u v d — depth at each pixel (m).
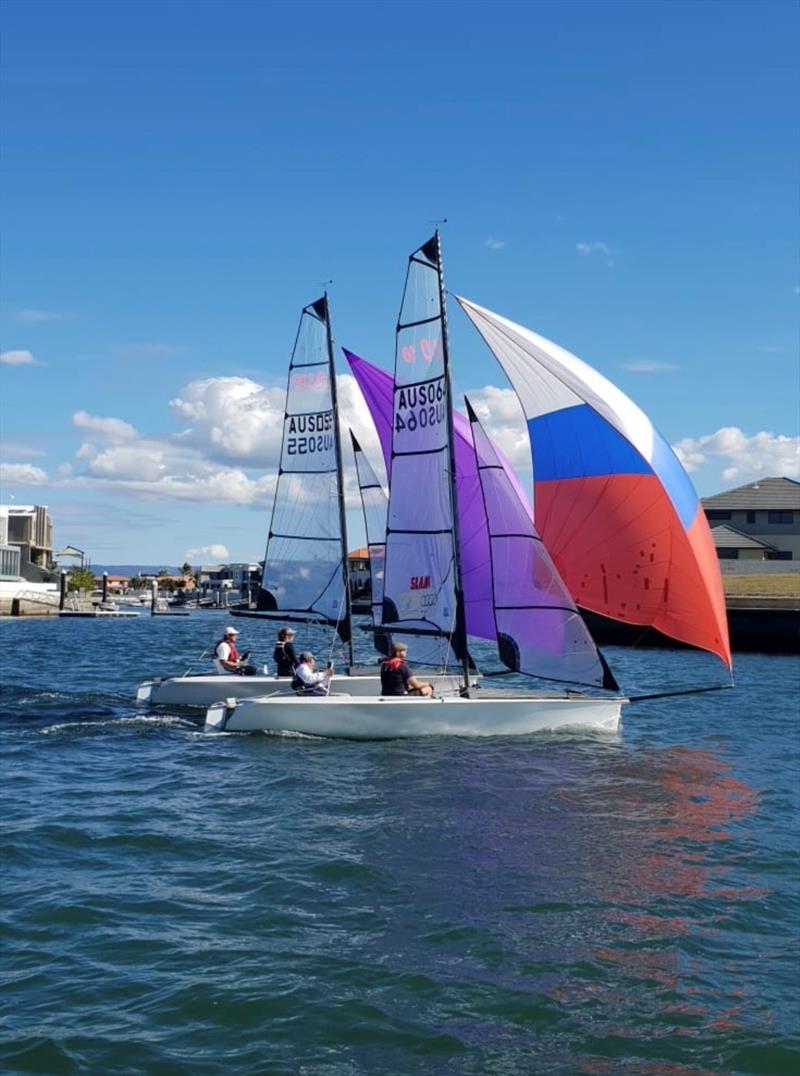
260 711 20.89
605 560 21.41
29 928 9.79
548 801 15.53
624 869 12.09
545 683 33.12
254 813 14.50
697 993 8.72
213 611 133.00
